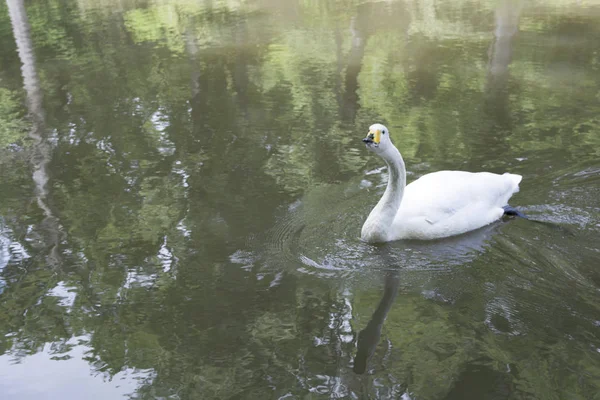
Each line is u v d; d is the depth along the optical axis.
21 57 17.20
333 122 11.24
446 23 19.02
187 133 10.93
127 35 19.22
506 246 7.16
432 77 13.74
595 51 14.86
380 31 18.48
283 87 13.50
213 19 21.16
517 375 5.12
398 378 5.15
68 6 24.48
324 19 20.55
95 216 8.15
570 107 11.34
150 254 7.20
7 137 11.23
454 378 5.11
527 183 8.57
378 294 6.36
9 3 22.12
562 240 7.19
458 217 7.50
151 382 5.23
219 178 9.09
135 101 12.88
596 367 5.17
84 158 10.09
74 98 13.34
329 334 5.75
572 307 5.97
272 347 5.57
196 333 5.82
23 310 6.29
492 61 14.65
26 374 5.43
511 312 5.95
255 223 7.79
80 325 6.02
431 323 5.86
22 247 7.49
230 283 6.59
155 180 9.12
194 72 14.95
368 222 7.39
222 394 5.06
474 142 10.01
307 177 9.05
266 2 24.03
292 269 6.84
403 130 10.68
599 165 8.90
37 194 8.91
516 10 19.92
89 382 5.30
